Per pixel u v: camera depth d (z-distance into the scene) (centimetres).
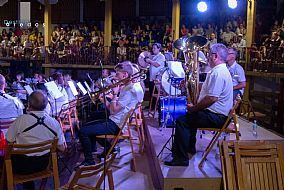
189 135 417
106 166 334
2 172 371
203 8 1094
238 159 375
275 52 1008
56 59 1409
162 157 451
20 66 1368
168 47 1181
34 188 429
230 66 599
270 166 379
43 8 1702
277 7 1396
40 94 376
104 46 1387
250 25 1075
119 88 538
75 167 512
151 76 742
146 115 766
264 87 1141
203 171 398
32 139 370
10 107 469
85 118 748
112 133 486
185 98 555
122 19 1652
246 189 368
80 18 1694
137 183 454
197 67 483
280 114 957
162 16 1612
